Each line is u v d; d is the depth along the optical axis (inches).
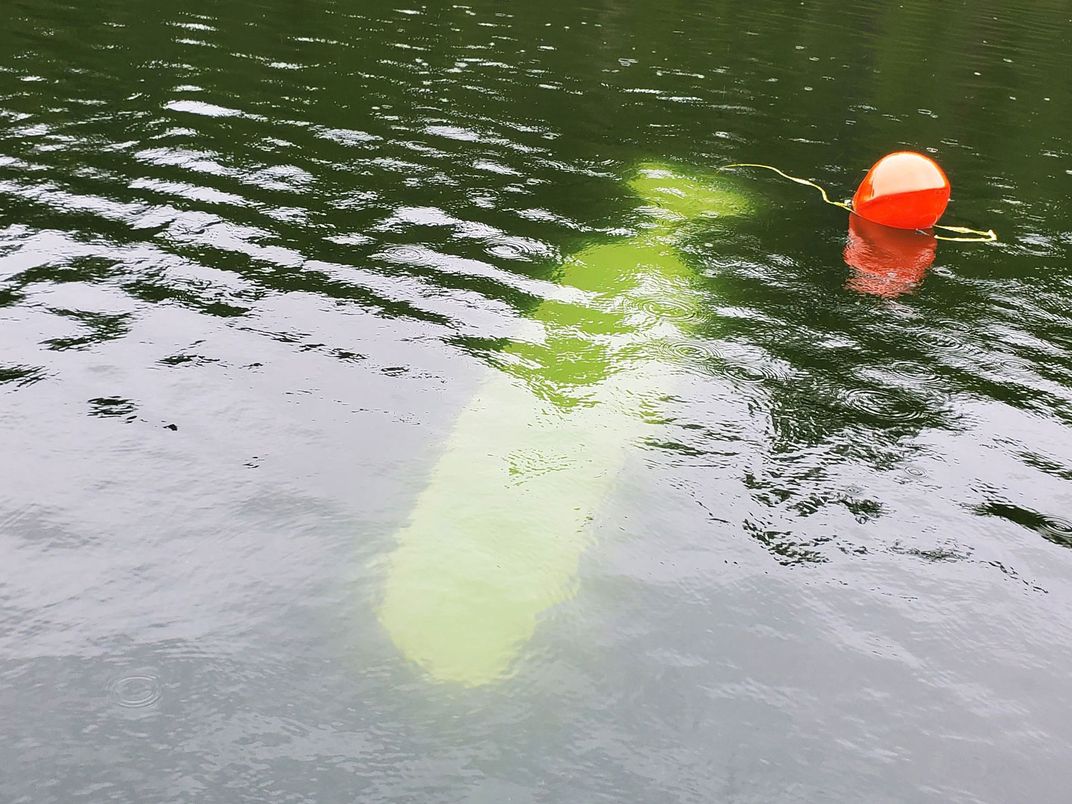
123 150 292.7
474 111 382.9
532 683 117.4
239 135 319.9
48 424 156.9
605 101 423.2
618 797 103.4
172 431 158.7
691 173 339.0
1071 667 127.3
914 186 296.0
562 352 201.2
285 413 167.3
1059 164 384.8
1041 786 109.0
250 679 113.9
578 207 294.2
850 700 119.1
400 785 102.3
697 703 116.9
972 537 152.3
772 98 456.4
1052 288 261.3
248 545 135.4
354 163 307.0
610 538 144.7
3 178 259.6
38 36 414.0
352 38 480.4
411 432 166.1
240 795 99.3
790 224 298.7
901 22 696.4
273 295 210.7
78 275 209.3
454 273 234.5
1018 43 648.4
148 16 472.1
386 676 116.0
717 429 177.6
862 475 167.0
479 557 137.4
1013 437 183.8
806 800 105.0
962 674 124.8
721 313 229.9
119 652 115.7
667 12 655.1
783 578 139.6
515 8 610.2
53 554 130.3
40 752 101.9
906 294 250.4
